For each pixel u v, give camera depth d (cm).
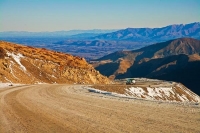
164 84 10162
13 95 2488
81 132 1035
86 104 1802
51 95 2525
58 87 3947
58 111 1538
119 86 6981
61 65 7712
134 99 2148
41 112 1524
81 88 4016
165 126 1077
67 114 1432
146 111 1452
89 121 1230
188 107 1584
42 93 2742
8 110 1619
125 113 1405
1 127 1189
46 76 6800
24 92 2825
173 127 1057
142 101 1972
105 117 1312
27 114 1474
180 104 1766
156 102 1900
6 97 2314
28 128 1148
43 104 1845
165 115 1318
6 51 6644
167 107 1597
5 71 5447
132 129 1045
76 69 8056
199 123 1117
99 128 1085
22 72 6072
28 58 7044
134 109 1534
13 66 6000
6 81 5009
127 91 6950
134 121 1195
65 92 2953
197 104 1762
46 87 3797
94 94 2691
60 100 2077
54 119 1313
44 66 7200
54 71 7312
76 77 7756
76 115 1392
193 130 1002
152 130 1020
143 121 1189
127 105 1717
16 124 1237
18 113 1512
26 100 2091
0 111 1590
